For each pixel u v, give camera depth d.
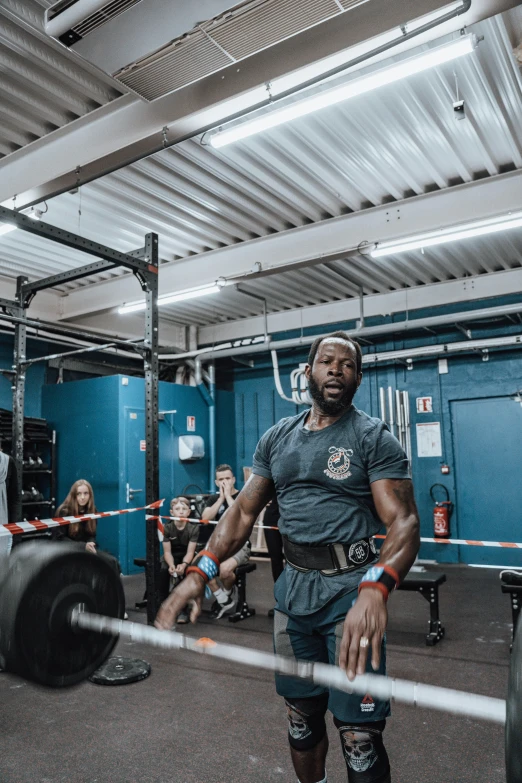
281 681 1.54
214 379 9.26
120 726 2.84
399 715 2.96
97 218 5.62
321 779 1.56
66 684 0.97
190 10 2.58
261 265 6.08
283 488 1.58
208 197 5.27
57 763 2.47
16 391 5.00
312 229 5.79
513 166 4.90
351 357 1.53
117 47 2.79
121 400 7.35
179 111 3.55
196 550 5.07
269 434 1.68
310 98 3.32
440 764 2.45
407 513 1.36
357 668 1.08
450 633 4.41
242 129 3.61
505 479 7.64
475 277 7.26
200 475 8.71
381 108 4.04
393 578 1.20
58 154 4.10
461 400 7.97
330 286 7.71
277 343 8.25
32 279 7.27
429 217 5.15
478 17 2.77
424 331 8.19
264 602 5.53
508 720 0.67
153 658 3.89
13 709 3.07
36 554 0.93
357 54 3.04
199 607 1.45
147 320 4.71
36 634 0.91
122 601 1.04
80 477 7.53
